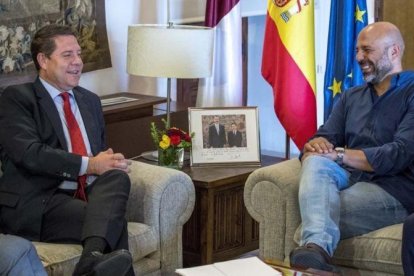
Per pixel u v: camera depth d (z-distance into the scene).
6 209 2.70
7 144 2.68
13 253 2.09
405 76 2.89
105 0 3.99
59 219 2.63
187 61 3.21
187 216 2.94
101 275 2.22
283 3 3.71
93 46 3.91
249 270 2.12
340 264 2.68
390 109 2.87
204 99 4.31
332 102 3.82
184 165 3.34
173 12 4.48
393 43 2.89
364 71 2.92
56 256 2.47
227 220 3.27
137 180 2.86
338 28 3.78
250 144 3.38
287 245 2.82
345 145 3.06
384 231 2.62
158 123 3.81
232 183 3.23
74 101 2.90
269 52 3.82
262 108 5.58
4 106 2.75
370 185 2.79
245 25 5.38
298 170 2.90
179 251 2.93
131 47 3.27
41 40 2.78
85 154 2.83
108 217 2.49
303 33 3.71
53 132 2.77
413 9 4.75
